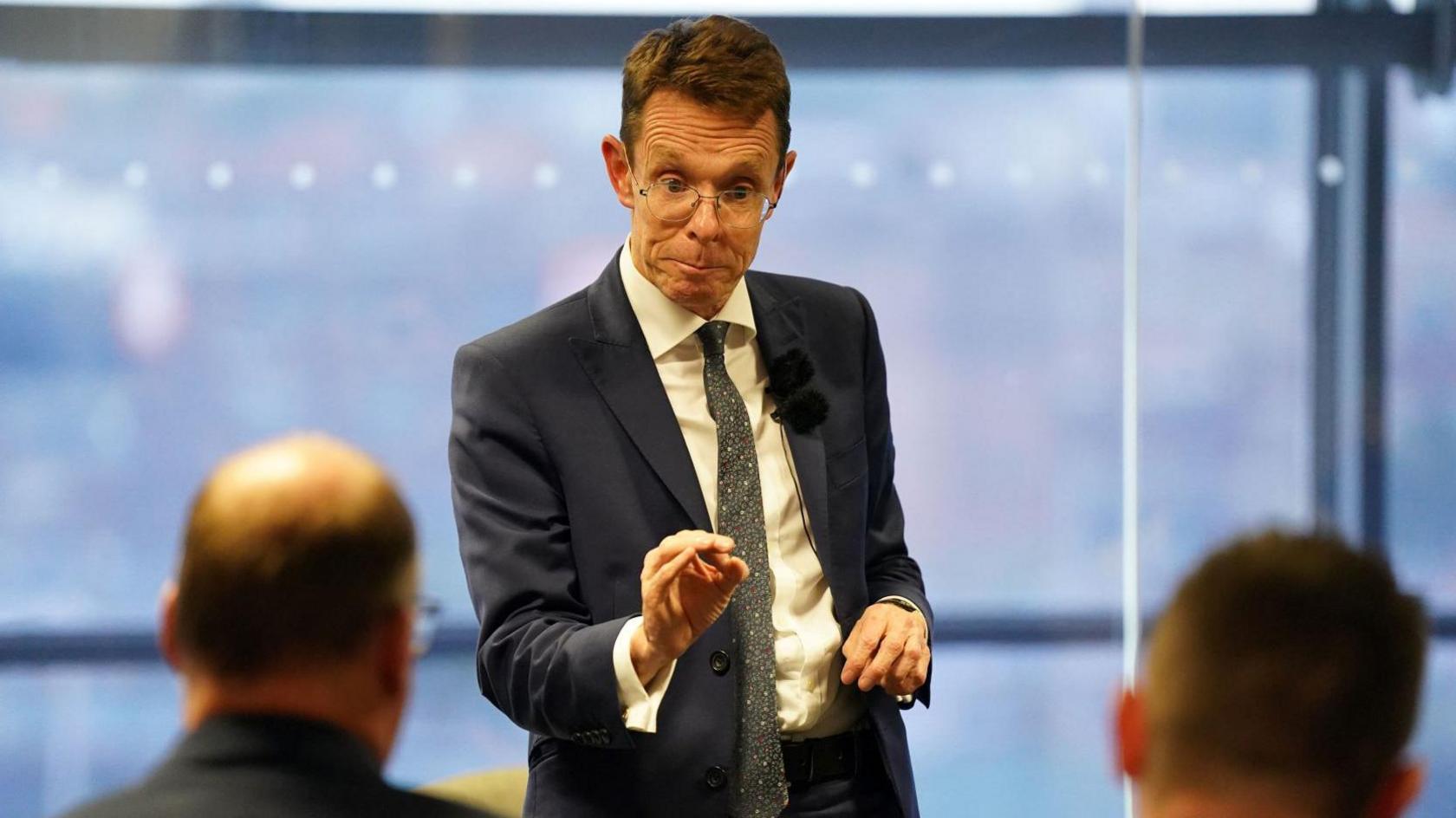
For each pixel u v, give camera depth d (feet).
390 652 9.07
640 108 15.75
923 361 47.73
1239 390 47.09
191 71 46.75
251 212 46.98
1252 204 47.37
